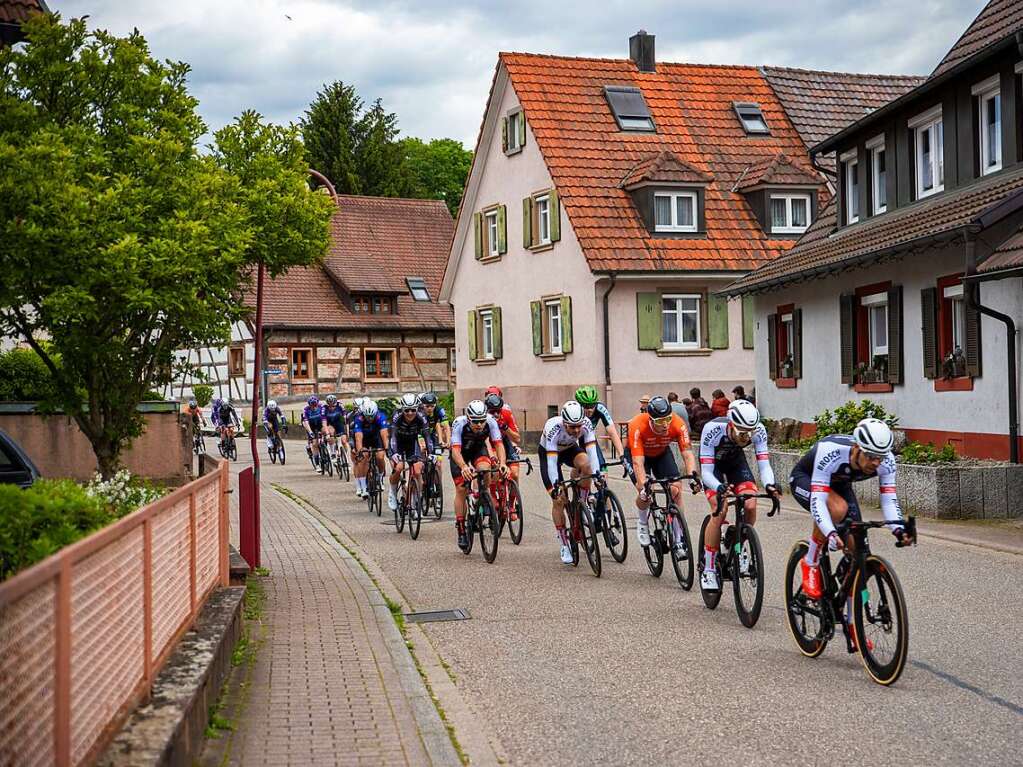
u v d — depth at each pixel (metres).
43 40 10.36
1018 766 5.32
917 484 15.46
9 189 8.71
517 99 35.41
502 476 12.95
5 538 4.93
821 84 38.97
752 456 20.27
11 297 9.17
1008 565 11.57
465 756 5.57
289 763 5.27
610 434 12.28
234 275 10.62
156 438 20.83
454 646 8.33
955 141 19.28
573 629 8.86
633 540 14.29
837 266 19.72
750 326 33.47
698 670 7.40
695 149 35.12
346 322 51.75
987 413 17.11
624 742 5.82
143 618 4.98
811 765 5.38
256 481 11.60
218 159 11.54
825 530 7.04
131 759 4.05
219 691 6.25
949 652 7.79
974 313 17.30
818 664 7.53
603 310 32.03
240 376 50.81
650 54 37.22
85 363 10.20
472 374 39.66
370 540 14.88
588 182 33.12
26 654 3.27
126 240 8.97
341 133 70.38
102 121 10.59
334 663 7.44
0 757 3.06
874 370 21.00
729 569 9.28
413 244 56.38
